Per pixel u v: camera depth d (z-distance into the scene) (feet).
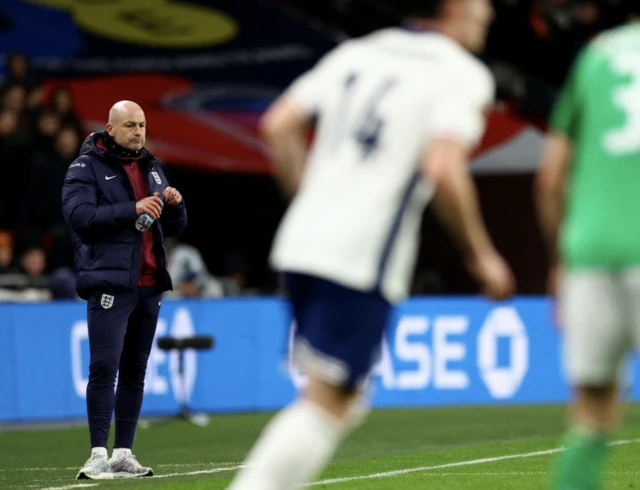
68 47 171.01
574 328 44.78
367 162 40.63
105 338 75.77
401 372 138.72
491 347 143.43
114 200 76.59
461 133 38.96
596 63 44.29
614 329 43.91
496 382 143.54
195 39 176.96
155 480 75.05
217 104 172.24
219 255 198.70
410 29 42.55
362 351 40.47
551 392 145.89
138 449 100.68
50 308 122.83
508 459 86.74
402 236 40.55
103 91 168.96
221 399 131.85
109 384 76.43
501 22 214.07
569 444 47.39
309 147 157.17
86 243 76.28
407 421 123.24
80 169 76.64
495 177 182.09
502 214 182.19
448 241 187.62
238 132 169.48
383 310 40.68
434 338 140.56
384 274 40.14
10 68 152.35
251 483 40.06
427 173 38.81
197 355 130.31
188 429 117.08
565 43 219.82
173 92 171.53
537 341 145.69
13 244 141.18
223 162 166.20
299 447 40.11
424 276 167.43
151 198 75.00
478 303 143.13
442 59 40.81
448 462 85.25
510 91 198.49
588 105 44.16
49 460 93.40
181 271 149.69
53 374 122.83
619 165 43.27
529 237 180.34
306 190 41.70
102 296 75.72
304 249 40.63
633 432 106.83
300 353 41.32
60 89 145.69
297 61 177.88
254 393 133.90
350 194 40.60
